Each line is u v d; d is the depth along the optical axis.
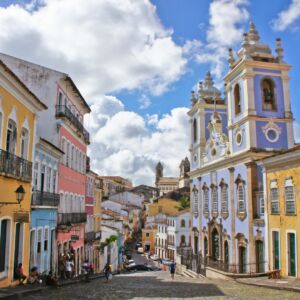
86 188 37.09
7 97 15.76
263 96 28.55
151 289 18.17
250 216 27.06
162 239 77.38
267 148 27.80
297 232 20.55
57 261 25.11
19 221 16.89
